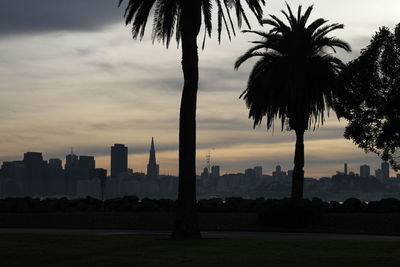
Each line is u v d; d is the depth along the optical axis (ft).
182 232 91.66
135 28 104.58
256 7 104.32
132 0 103.35
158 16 105.91
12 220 148.46
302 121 153.99
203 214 144.15
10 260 62.54
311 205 142.00
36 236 91.45
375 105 116.57
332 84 150.61
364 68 116.67
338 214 136.56
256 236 108.78
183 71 97.19
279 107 156.25
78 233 113.91
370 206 143.64
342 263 60.34
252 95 156.15
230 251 70.54
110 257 64.80
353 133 118.42
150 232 120.88
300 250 71.72
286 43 152.05
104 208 162.91
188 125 95.45
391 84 114.93
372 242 82.33
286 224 130.31
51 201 168.35
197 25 97.86
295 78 146.00
